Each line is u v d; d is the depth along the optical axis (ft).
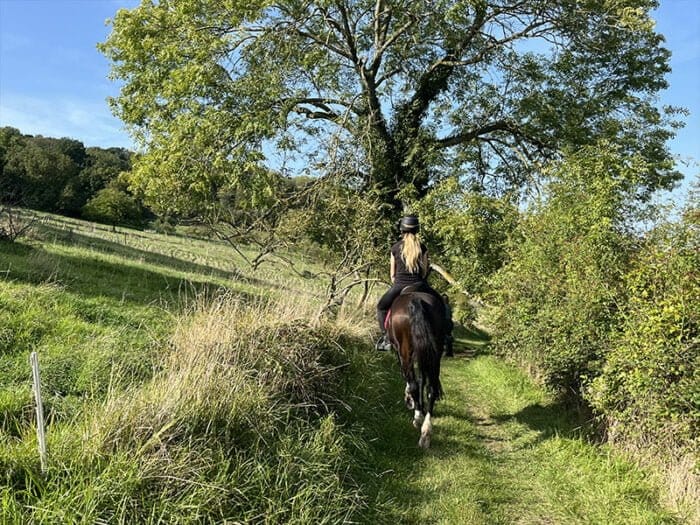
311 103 56.85
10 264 29.22
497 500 17.92
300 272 37.63
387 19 57.93
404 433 22.77
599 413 23.12
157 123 55.36
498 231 42.09
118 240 102.32
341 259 37.22
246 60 53.01
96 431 12.78
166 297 34.22
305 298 29.07
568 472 20.08
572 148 53.36
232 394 16.07
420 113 61.05
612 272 22.71
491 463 21.27
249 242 36.29
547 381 27.58
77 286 30.63
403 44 60.23
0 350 18.90
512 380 34.50
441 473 19.30
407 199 50.52
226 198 48.52
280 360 19.99
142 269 44.96
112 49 60.18
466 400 31.42
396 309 22.00
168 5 57.21
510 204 43.14
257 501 13.56
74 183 212.43
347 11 57.06
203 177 48.06
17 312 22.53
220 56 52.80
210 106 51.21
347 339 27.50
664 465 18.40
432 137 58.85
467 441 23.13
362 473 17.92
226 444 14.60
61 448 12.19
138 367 19.35
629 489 17.97
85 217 189.67
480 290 41.63
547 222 28.89
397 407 25.90
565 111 58.85
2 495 10.71
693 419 16.60
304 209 35.76
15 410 14.71
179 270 55.62
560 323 24.00
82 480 11.43
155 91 56.54
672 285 17.98
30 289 25.55
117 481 11.74
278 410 17.30
